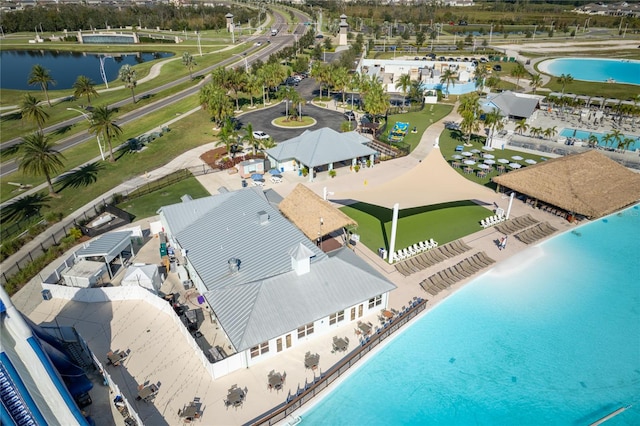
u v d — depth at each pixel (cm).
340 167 6981
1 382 2309
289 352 3316
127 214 5372
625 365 3281
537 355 3362
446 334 3553
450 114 10300
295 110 10319
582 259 4619
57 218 5528
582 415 2881
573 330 3616
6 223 5588
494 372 3198
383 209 5662
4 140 8919
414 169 5191
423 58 16500
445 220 5394
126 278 3888
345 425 2770
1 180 6862
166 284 4119
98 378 3059
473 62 14962
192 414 2706
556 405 2950
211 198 4784
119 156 7706
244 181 6475
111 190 6356
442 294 4012
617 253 4734
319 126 9275
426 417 2842
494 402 2962
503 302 3938
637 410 2920
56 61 19100
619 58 17238
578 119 9844
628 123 9556
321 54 16688
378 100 8619
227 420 2750
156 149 8031
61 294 3912
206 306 3803
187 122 9662
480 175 6631
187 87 13000
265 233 4075
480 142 8250
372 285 3606
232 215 4453
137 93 12650
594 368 3250
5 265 4609
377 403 2933
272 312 3225
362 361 3231
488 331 3591
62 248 4744
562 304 3925
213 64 16138
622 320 3738
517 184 5606
